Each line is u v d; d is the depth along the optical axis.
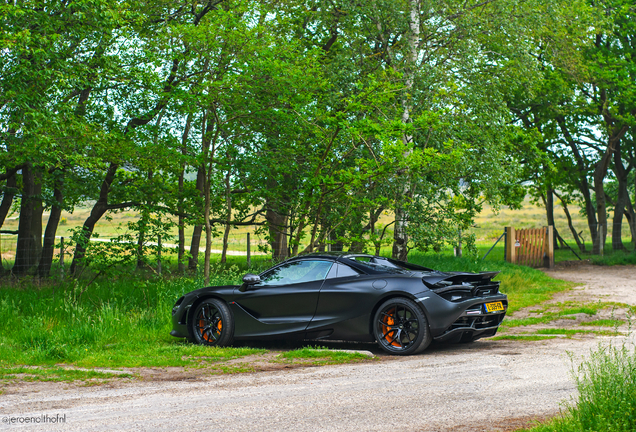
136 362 6.71
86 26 11.88
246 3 12.64
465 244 14.82
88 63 12.62
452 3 15.96
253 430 4.01
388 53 15.94
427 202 14.37
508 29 15.97
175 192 14.97
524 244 24.12
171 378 5.89
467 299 7.02
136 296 11.64
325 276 7.66
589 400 3.88
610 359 4.46
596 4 26.42
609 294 14.48
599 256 28.12
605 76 25.98
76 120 11.84
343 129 11.74
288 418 4.30
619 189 32.78
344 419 4.24
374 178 11.97
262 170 13.20
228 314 7.90
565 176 31.47
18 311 10.11
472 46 15.34
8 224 42.09
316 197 12.81
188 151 13.16
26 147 11.30
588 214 33.25
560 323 9.94
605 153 30.62
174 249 12.79
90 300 11.28
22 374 6.09
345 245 13.58
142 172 13.98
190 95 11.85
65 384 5.62
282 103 12.54
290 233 14.05
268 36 12.24
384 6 15.41
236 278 12.44
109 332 8.54
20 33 9.95
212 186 15.23
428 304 6.83
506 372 5.79
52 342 7.80
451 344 7.80
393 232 14.27
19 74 10.32
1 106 10.80
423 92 14.36
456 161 12.09
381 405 4.63
